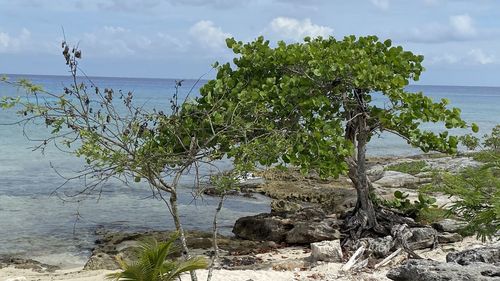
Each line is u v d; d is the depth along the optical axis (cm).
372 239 1844
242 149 1280
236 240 2100
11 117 6825
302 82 1864
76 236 2158
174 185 1147
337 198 2880
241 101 1574
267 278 1488
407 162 3991
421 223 2055
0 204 2652
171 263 1038
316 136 1752
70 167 3716
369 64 1838
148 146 1147
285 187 3162
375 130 2098
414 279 1030
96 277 1572
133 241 2038
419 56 2028
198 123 1614
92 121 1105
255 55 1972
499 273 1007
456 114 1948
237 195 3008
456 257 1194
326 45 2089
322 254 1719
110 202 2762
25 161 3909
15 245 2027
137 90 17075
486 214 902
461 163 3522
